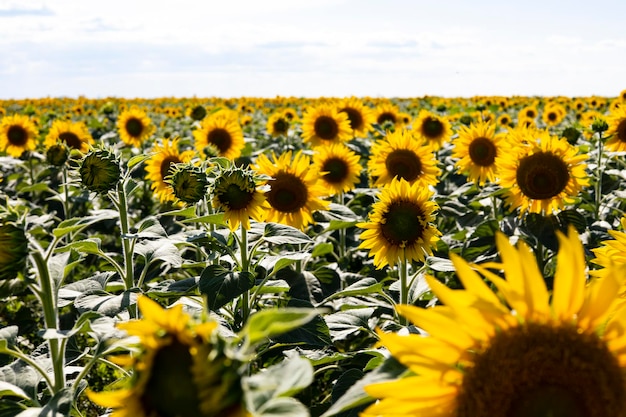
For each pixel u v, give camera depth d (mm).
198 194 4660
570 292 1624
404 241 5035
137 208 11203
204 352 1394
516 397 1613
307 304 4305
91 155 4707
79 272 8312
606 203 7938
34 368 3391
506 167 6012
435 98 39688
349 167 8359
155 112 29266
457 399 1661
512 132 6777
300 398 5035
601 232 5996
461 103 36406
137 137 12188
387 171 7719
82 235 7754
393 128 13500
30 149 11812
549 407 1601
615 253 2533
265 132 18859
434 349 1650
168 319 1428
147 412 1447
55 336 2719
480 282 1618
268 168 6090
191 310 3869
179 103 44156
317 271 6309
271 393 1613
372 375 1835
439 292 1619
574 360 1609
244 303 4586
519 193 6012
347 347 5988
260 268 5984
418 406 1672
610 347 1650
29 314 6078
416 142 7699
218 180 4590
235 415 1390
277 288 4602
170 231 8406
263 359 5234
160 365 1450
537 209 5945
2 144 11641
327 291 6121
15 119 11617
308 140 10797
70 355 4242
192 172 4688
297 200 5992
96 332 3066
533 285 1603
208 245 4910
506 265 1608
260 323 1398
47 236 8102
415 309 1640
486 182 9227
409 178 7629
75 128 11359
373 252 5168
